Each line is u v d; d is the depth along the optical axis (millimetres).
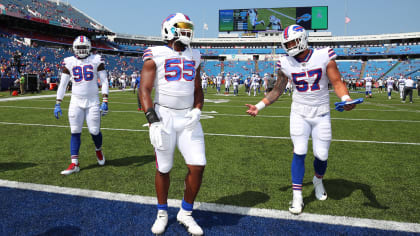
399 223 2502
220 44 63969
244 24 50125
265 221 2527
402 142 5746
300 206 2707
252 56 57562
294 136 2877
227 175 3738
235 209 2756
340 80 2748
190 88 2402
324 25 47094
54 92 21938
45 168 3988
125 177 3648
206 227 2416
